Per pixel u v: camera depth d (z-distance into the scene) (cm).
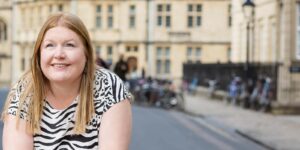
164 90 2567
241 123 1855
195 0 4812
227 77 2923
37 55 302
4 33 5588
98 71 310
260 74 2367
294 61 2409
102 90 303
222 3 4803
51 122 302
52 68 296
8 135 300
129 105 308
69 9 5050
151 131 1577
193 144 1353
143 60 4875
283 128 1719
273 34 2909
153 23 4866
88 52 306
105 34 4931
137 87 2920
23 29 5484
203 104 2748
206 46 4819
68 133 303
